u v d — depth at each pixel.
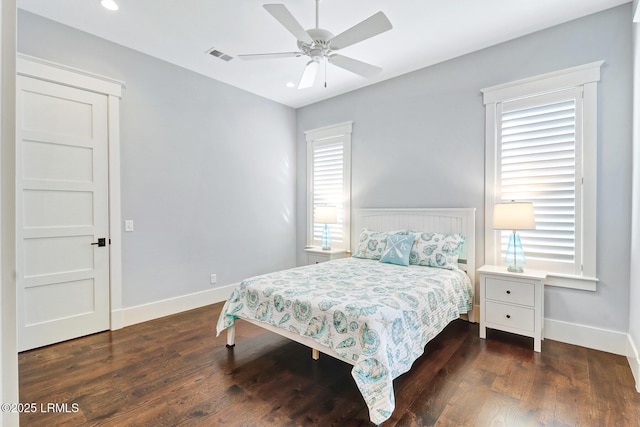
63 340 2.81
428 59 3.47
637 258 2.24
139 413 1.84
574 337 2.73
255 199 4.50
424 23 2.79
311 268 3.15
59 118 2.78
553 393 2.02
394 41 3.09
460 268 3.33
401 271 3.01
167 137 3.52
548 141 2.89
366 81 4.05
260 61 3.50
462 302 2.96
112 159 3.08
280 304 2.33
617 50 2.55
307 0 2.47
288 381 2.19
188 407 1.89
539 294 2.61
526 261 2.99
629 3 2.50
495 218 2.88
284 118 4.92
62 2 2.50
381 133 4.06
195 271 3.81
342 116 4.49
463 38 3.04
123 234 3.18
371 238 3.78
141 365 2.40
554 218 2.86
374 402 1.67
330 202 4.64
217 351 2.65
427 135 3.66
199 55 3.37
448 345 2.74
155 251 3.44
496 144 3.18
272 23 2.79
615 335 2.56
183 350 2.66
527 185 3.00
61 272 2.80
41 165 2.70
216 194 4.01
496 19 2.74
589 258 2.66
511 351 2.62
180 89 3.63
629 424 1.73
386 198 4.02
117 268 3.13
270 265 4.72
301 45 2.43
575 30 2.74
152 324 3.26
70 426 1.72
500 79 3.14
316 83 4.10
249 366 2.40
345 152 4.42
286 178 4.96
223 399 1.98
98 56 3.00
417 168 3.74
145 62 3.33
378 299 2.13
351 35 2.22
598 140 2.62
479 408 1.87
